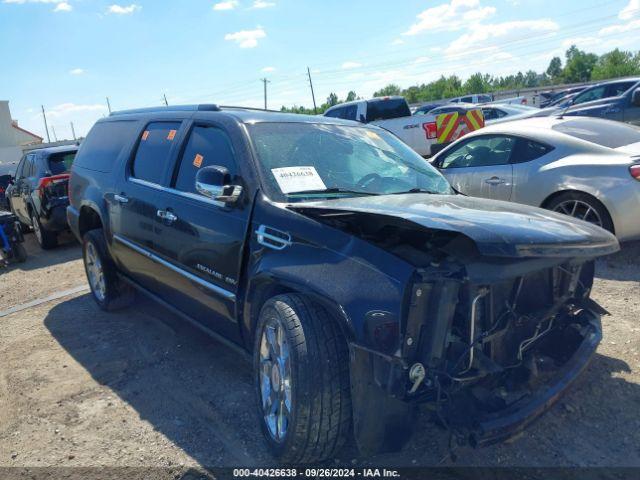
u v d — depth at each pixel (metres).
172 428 3.32
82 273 7.32
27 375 4.14
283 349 2.80
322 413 2.57
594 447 2.97
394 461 2.91
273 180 3.28
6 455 3.13
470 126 12.34
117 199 4.68
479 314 2.58
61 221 8.79
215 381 3.88
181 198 3.82
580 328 3.24
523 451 2.96
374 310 2.43
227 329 3.53
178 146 4.09
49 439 3.28
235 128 3.60
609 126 6.58
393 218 2.54
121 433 3.30
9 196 10.96
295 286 2.74
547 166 6.18
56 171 8.91
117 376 4.04
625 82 14.22
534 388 2.85
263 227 3.07
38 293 6.47
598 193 5.70
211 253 3.45
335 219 2.85
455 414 2.48
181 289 3.89
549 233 2.53
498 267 2.50
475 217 2.65
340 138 3.92
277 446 2.80
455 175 7.12
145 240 4.27
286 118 3.88
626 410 3.27
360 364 2.46
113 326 5.05
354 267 2.59
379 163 3.86
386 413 2.52
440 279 2.43
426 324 2.46
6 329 5.22
